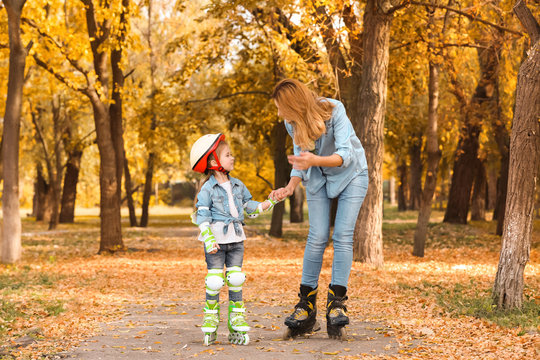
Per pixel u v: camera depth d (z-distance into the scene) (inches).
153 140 849.5
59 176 1149.7
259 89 823.1
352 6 484.1
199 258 610.9
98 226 1315.2
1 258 497.0
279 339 184.2
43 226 1298.0
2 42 568.7
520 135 234.5
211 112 884.0
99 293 325.1
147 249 712.4
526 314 223.1
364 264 467.8
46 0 554.6
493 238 752.3
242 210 181.9
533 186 235.0
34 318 229.8
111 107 672.4
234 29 715.4
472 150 959.0
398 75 663.1
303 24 478.9
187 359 156.3
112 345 178.5
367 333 194.9
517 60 666.2
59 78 605.9
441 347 169.0
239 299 179.2
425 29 549.6
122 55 670.5
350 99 555.8
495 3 506.3
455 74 656.4
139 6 634.8
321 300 284.5
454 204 975.6
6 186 497.7
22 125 1277.1
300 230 1039.6
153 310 262.2
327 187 179.2
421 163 1697.8
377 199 472.7
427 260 536.7
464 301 264.1
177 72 812.0
